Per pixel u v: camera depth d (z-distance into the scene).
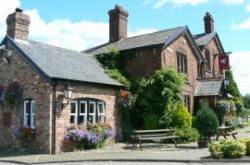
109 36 27.52
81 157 14.12
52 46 20.70
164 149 16.33
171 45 23.58
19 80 17.39
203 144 16.78
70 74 17.34
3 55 18.25
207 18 34.50
